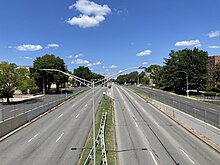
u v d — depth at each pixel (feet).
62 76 375.66
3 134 114.93
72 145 100.01
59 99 247.50
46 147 97.55
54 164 79.15
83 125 139.95
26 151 92.63
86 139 109.40
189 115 139.44
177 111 160.97
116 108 218.38
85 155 86.02
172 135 120.06
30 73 356.38
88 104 238.89
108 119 159.22
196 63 364.79
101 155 86.33
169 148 98.94
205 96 307.37
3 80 233.35
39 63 361.92
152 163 82.33
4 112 140.87
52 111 194.29
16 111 147.33
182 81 362.94
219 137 98.89
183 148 98.99
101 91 421.18
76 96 322.75
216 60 456.04
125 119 164.14
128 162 83.05
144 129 133.49
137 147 100.12
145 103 255.70
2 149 95.35
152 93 371.76
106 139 108.58
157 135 120.16
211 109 187.83
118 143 105.91
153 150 96.27
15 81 240.32
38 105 187.52
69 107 218.18
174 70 370.32
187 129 131.44
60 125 140.36
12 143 103.55
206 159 86.28
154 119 163.32
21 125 137.59
